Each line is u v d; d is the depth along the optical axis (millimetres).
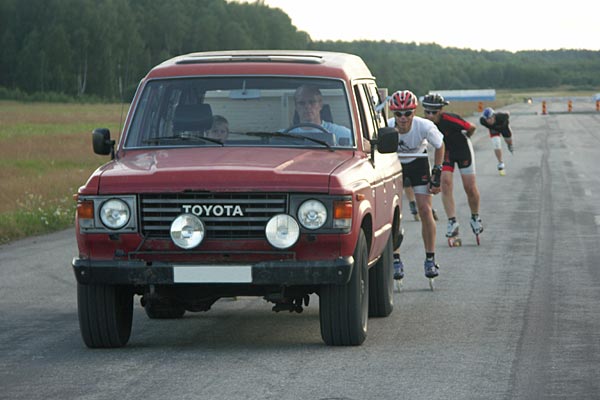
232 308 19406
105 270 14281
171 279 14180
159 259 14312
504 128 52312
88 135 97375
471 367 13852
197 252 14180
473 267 24172
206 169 14289
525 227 31906
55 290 21672
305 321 17828
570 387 12742
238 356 14656
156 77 16625
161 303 15500
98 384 12953
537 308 18766
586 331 16531
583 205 38250
